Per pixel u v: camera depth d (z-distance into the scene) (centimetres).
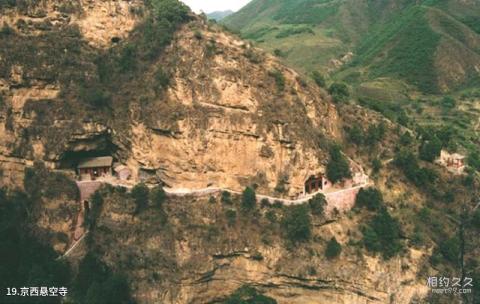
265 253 8044
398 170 9412
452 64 17862
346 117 10025
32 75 9219
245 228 8194
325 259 8062
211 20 10931
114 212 8525
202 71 9094
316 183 8912
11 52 9306
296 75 9525
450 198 9100
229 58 9212
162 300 7825
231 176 8750
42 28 9625
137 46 9800
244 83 8950
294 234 8181
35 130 9000
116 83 9544
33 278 7900
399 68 18450
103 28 9944
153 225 8288
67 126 8975
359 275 7994
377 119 10319
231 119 8762
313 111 9369
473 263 8419
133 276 7981
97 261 8200
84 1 9900
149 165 9006
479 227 8788
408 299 8012
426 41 18925
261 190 8662
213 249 7950
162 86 9194
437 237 8556
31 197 8800
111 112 9319
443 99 16425
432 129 10925
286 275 7975
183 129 8750
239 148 8762
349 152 9644
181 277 7819
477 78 17725
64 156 9025
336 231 8438
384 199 8944
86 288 7869
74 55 9562
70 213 8706
